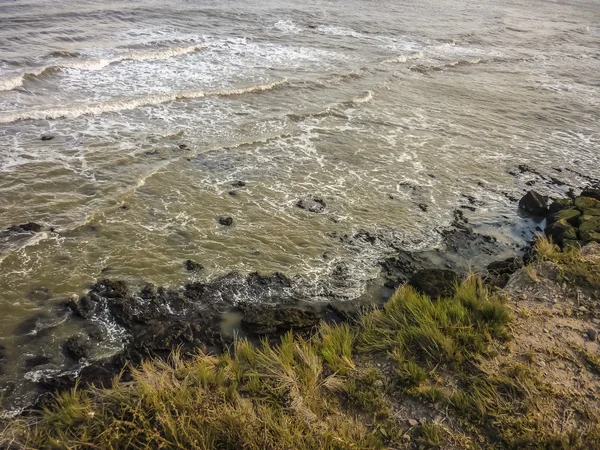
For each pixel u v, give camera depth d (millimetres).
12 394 6418
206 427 5555
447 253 10172
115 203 10586
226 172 12352
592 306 7785
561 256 9055
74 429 5703
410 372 6477
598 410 5922
